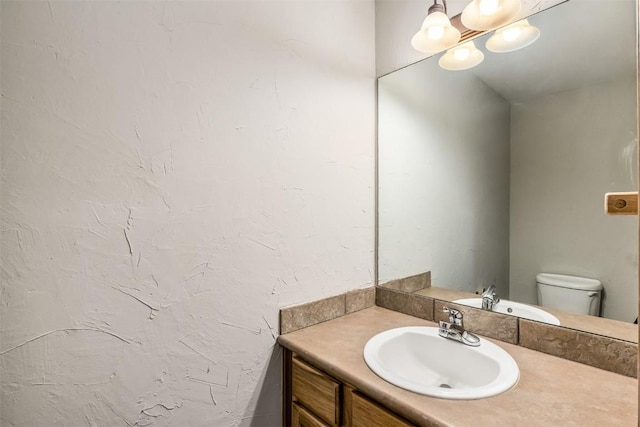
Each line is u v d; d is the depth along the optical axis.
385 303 1.48
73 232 0.79
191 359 0.98
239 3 1.07
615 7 0.93
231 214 1.05
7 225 0.72
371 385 0.84
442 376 1.08
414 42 1.16
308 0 1.25
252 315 1.11
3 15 0.71
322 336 1.16
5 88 0.71
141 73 0.88
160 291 0.92
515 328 1.09
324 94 1.31
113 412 0.86
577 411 0.72
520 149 1.13
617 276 0.94
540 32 1.07
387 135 1.49
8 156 0.72
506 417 0.70
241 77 1.07
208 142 1.00
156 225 0.91
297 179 1.22
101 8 0.82
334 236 1.35
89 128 0.81
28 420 0.75
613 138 0.94
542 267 1.09
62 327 0.79
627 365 0.87
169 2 0.93
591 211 0.99
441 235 1.33
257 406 1.13
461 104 1.26
